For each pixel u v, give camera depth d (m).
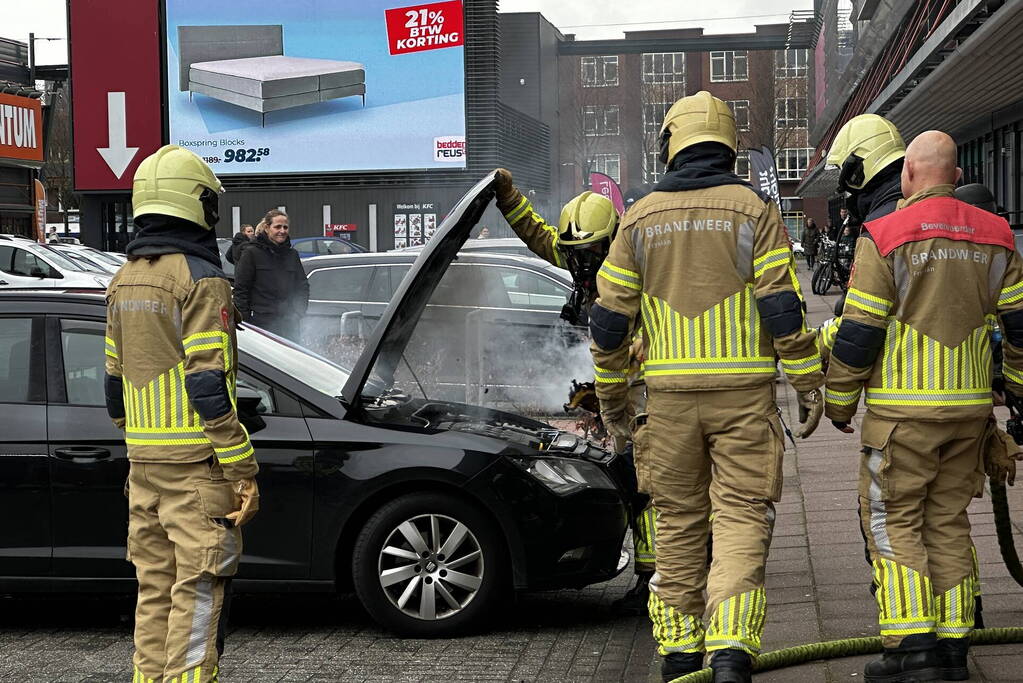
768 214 3.99
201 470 4.03
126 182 35.53
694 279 4.03
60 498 5.41
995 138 23.44
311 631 5.64
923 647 4.04
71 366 5.55
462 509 5.41
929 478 4.12
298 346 6.24
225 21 34.94
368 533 5.43
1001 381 4.71
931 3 19.91
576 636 5.46
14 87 33.19
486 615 5.45
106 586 5.41
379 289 12.35
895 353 4.07
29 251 20.56
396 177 35.09
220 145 35.31
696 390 4.02
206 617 4.02
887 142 4.52
